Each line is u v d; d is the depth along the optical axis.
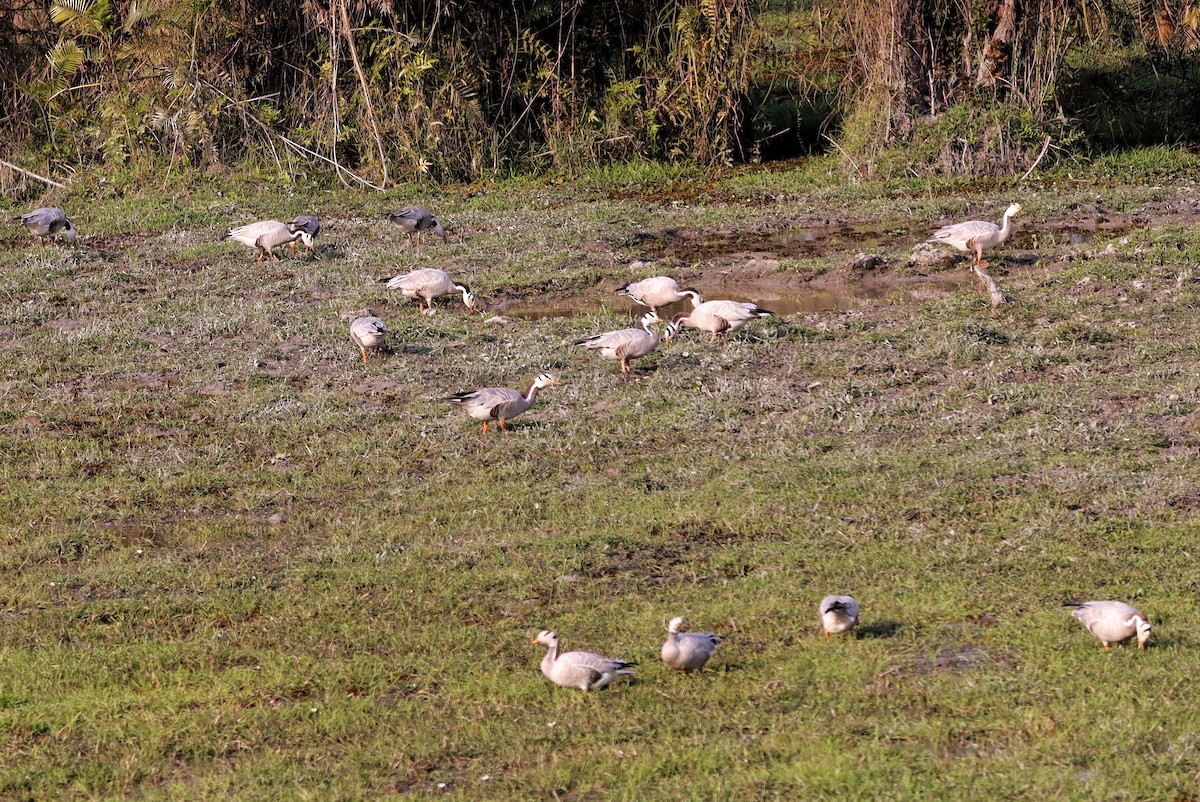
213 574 44.03
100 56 114.44
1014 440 53.16
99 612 41.12
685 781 28.83
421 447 55.94
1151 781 27.31
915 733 30.58
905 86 111.50
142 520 49.69
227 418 59.81
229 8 115.25
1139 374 59.75
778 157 127.31
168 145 114.44
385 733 32.28
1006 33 109.31
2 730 33.12
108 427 59.00
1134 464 49.53
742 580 41.72
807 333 69.12
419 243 92.31
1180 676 32.50
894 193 105.25
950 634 36.69
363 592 42.19
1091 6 111.75
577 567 43.53
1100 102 122.06
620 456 54.50
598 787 29.03
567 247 90.69
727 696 33.47
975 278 80.00
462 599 41.41
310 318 74.25
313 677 35.78
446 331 71.56
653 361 66.06
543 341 69.62
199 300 78.62
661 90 121.44
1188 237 80.88
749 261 86.12
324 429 58.25
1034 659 34.44
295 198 108.94
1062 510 45.84
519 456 54.62
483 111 120.31
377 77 114.62
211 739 32.41
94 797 29.55
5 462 55.34
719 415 58.09
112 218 101.88
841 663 34.75
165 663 37.28
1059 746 29.30
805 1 124.00
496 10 119.50
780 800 27.66
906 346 66.50
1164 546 42.34
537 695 34.22
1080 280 74.88
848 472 50.72
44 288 81.69
